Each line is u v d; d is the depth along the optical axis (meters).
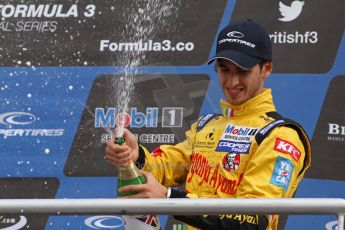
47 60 10.41
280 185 7.12
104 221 10.12
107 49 10.38
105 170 10.25
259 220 7.02
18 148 10.30
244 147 7.39
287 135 7.31
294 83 10.09
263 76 7.67
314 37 10.12
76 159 10.28
